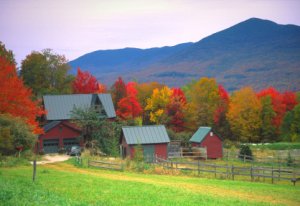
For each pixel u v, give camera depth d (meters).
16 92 55.50
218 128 96.19
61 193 25.95
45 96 81.31
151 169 48.19
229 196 31.02
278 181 45.12
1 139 50.81
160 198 26.58
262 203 28.59
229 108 97.62
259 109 92.81
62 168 49.94
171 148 70.75
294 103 103.88
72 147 70.19
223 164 63.09
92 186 30.33
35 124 59.19
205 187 35.50
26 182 29.00
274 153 74.88
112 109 83.00
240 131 94.75
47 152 74.25
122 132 66.62
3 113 55.12
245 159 67.06
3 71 55.03
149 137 65.38
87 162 53.06
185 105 97.75
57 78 102.56
